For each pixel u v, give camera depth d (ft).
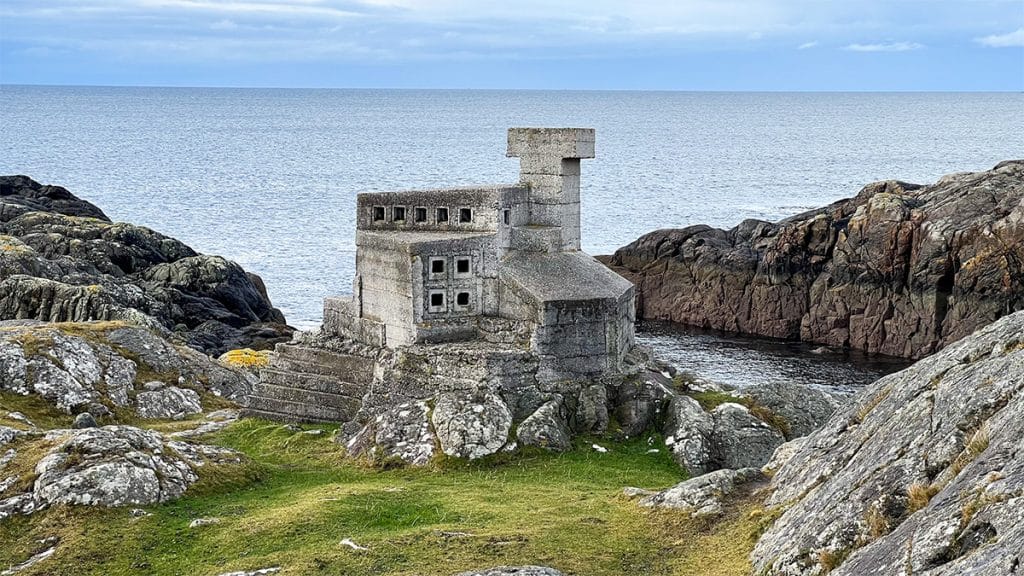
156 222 554.05
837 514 84.28
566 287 152.76
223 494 123.13
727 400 151.43
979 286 330.75
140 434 125.39
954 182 369.91
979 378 86.17
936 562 69.97
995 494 70.49
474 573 90.43
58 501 112.78
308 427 157.89
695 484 108.47
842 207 377.30
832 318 361.92
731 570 89.35
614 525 104.88
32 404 167.22
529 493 121.19
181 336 269.64
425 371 147.74
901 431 88.79
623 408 147.95
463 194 158.81
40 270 280.51
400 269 153.99
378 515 112.16
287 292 387.14
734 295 384.06
